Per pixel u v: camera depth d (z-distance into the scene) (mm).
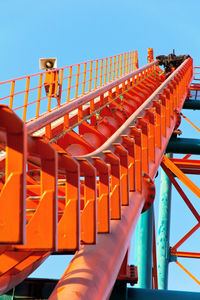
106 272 5590
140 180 9367
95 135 12977
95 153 6641
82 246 6039
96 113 15086
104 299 5215
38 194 8305
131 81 22688
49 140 10758
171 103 18594
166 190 25219
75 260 5664
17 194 3941
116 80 17609
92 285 4973
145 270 18391
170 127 16953
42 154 4598
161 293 11328
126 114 16797
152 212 19125
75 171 5238
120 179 7605
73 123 13188
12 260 5801
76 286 4789
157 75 30719
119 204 7246
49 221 4621
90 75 15336
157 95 14945
